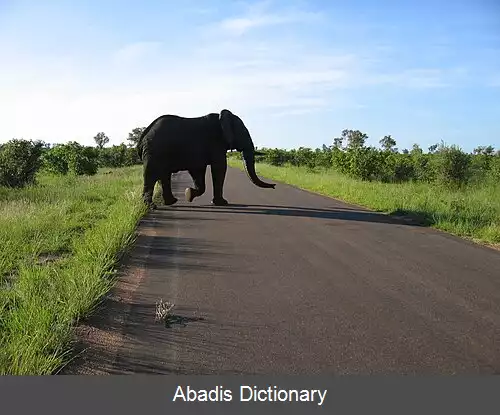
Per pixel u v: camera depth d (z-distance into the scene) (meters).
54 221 10.02
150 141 13.57
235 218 11.93
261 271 7.01
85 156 30.97
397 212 12.68
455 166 19.42
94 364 4.09
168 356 4.26
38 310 4.72
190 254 8.03
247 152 14.56
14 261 7.23
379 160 23.69
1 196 14.05
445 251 8.30
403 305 5.57
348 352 4.34
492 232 9.30
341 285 6.34
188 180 27.05
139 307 5.48
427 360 4.18
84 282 5.59
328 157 35.84
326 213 12.87
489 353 4.32
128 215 10.38
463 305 5.57
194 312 5.34
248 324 4.99
